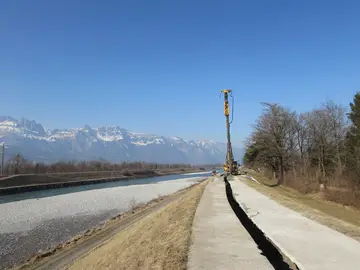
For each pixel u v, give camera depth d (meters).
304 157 59.06
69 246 18.48
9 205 38.28
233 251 8.98
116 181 102.19
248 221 13.76
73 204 39.09
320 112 56.66
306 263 7.82
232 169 49.09
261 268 7.57
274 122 54.75
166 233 12.51
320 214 15.22
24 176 73.56
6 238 21.84
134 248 12.06
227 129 48.88
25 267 15.28
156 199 39.47
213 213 15.48
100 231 21.94
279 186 50.84
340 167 47.88
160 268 8.20
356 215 24.70
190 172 188.25
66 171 122.62
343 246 9.33
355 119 48.44
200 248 9.32
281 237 10.43
